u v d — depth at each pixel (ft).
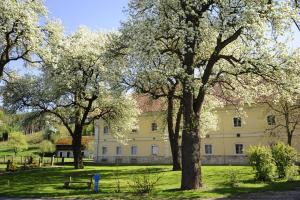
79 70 139.23
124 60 91.71
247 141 184.65
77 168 148.56
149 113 200.23
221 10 72.95
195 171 76.23
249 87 88.43
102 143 235.81
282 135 174.19
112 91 101.65
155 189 79.61
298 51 82.43
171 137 126.00
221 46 77.15
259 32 70.13
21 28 98.12
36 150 313.73
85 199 69.15
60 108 148.05
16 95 141.90
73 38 142.20
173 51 79.36
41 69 133.69
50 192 81.61
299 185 81.15
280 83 75.92
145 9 81.35
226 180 94.48
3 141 347.77
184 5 75.66
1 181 109.60
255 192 71.05
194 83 73.67
